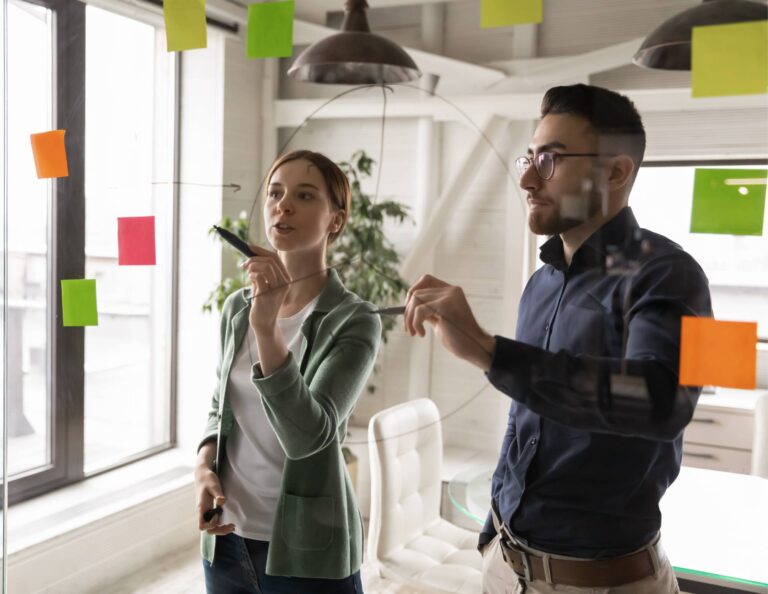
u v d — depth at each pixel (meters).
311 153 1.02
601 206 0.79
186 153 1.18
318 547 1.02
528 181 0.83
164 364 1.32
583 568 0.84
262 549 1.05
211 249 1.19
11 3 1.27
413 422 1.02
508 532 0.90
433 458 1.01
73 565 1.40
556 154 0.81
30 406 1.40
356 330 0.98
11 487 1.42
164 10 1.14
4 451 1.40
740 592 0.84
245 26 1.08
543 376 0.82
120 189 1.24
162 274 1.24
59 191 1.28
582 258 0.80
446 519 1.05
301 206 1.02
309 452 0.94
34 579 1.42
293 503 1.02
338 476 1.01
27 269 1.33
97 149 1.24
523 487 0.87
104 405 1.38
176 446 1.33
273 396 0.92
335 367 0.98
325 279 1.01
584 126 0.79
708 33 0.72
